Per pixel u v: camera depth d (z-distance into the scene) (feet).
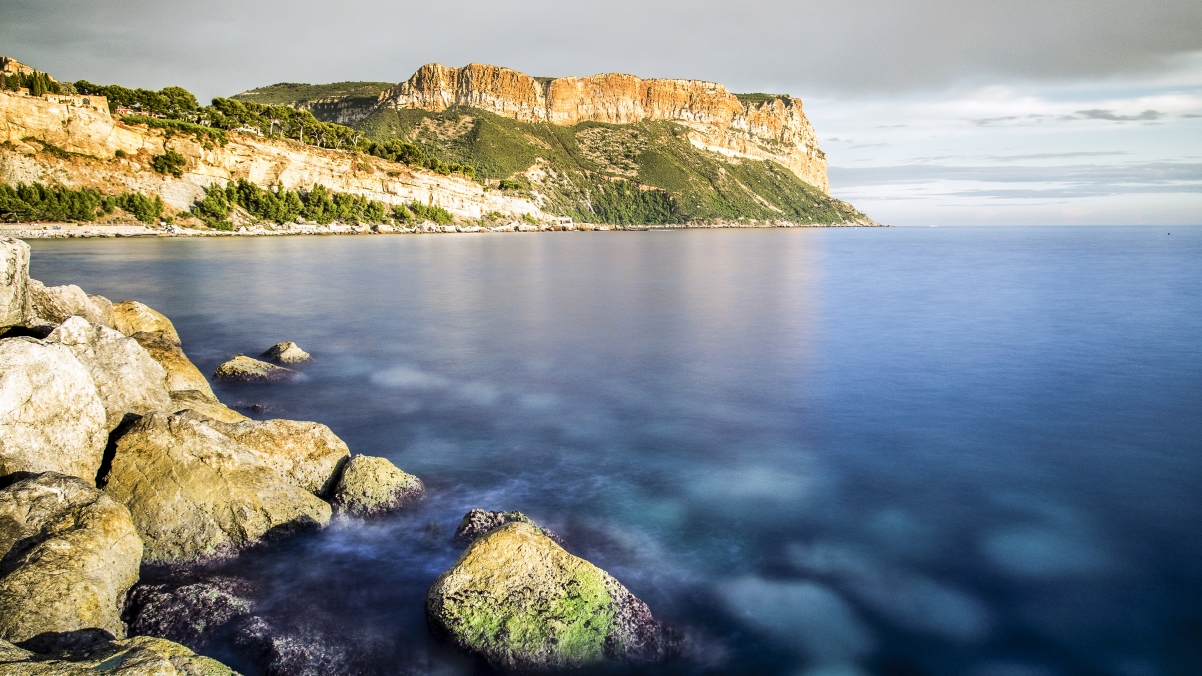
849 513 40.60
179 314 115.14
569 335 101.55
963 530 38.55
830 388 70.23
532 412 61.41
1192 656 28.04
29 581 24.02
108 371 41.45
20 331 46.19
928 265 242.99
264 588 30.40
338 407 61.82
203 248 267.18
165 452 34.12
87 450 34.42
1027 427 57.06
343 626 27.94
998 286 166.71
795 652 27.86
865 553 35.78
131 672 18.54
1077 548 36.55
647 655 26.73
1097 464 48.60
